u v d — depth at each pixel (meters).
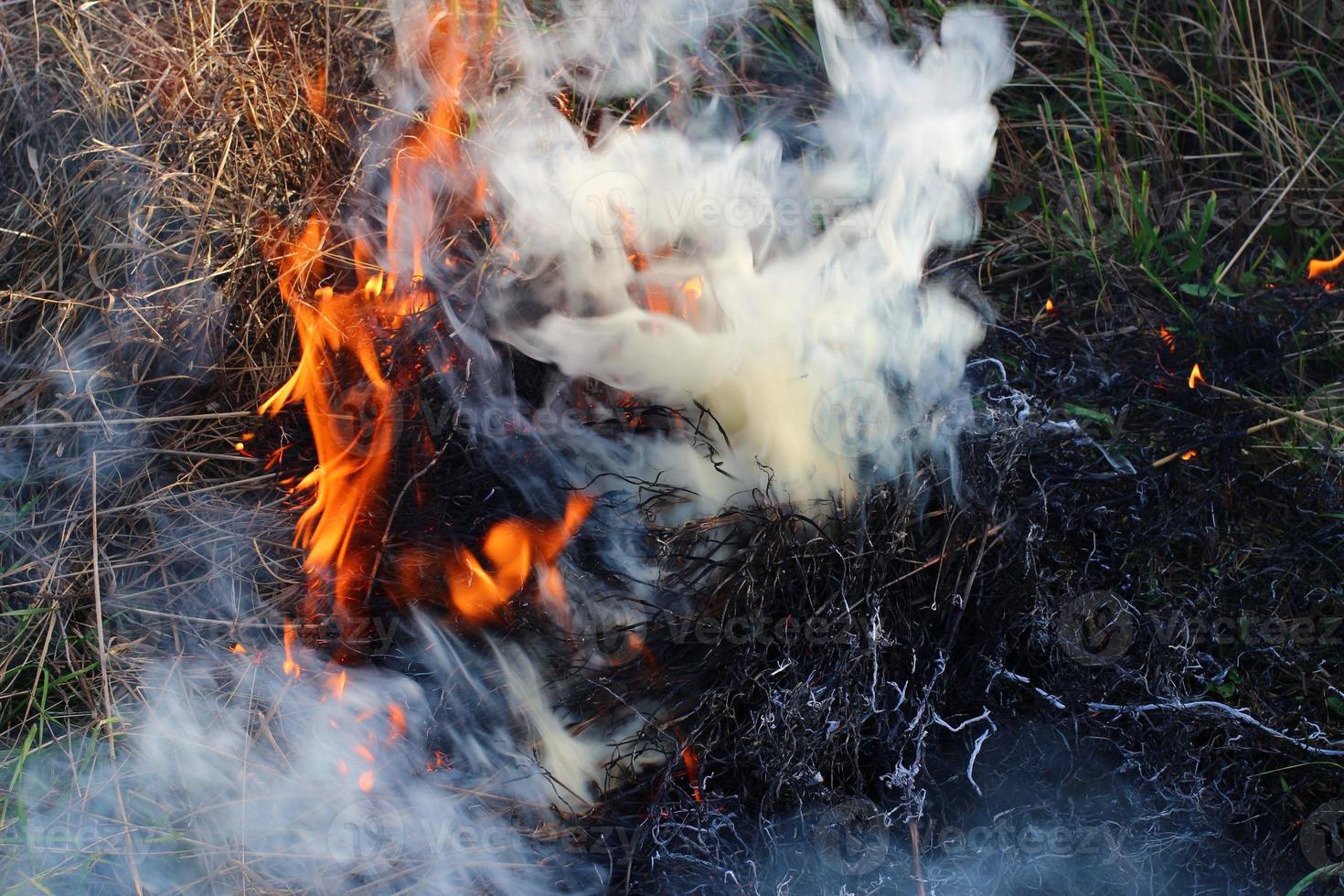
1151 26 2.90
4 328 2.36
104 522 2.12
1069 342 2.47
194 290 2.28
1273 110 2.76
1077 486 2.11
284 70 2.45
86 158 2.48
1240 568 2.09
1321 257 2.63
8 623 2.03
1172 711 1.86
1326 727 1.91
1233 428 2.24
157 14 2.62
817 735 1.79
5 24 2.66
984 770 1.86
